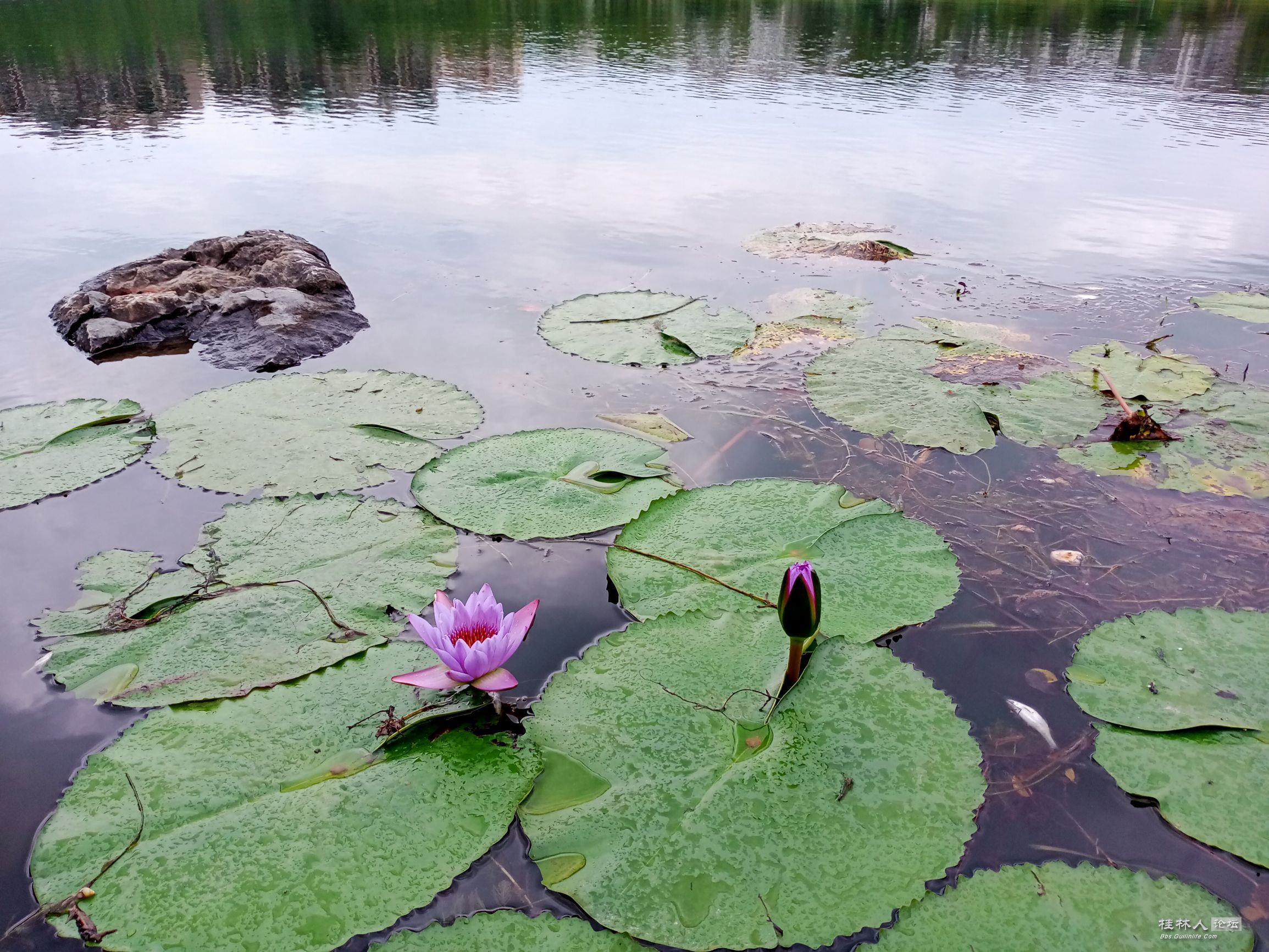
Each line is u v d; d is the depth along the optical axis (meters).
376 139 8.83
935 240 5.82
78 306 4.37
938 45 15.13
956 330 4.29
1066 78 12.22
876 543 2.59
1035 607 2.37
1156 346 4.14
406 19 17.52
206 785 1.80
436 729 1.96
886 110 10.19
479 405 3.53
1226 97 10.69
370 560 2.52
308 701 2.02
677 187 7.13
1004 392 3.60
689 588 2.42
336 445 3.17
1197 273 5.14
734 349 4.11
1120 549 2.62
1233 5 20.00
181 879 1.62
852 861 1.66
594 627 2.30
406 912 1.57
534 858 1.67
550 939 1.52
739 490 2.89
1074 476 3.04
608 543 2.65
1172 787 1.81
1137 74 12.38
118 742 1.91
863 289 4.96
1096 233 5.90
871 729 1.94
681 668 2.13
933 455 3.21
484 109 10.38
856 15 19.08
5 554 2.58
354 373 3.77
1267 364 3.91
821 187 7.13
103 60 12.40
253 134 9.05
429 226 6.10
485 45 14.87
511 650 1.97
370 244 5.73
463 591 2.41
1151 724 1.95
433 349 4.16
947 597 2.38
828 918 1.55
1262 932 1.53
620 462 3.06
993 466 3.12
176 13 17.48
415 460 3.08
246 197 6.75
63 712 2.00
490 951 1.50
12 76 11.30
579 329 4.32
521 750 1.90
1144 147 8.17
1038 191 6.88
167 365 4.04
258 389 3.60
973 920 1.55
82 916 1.55
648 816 1.74
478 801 1.78
